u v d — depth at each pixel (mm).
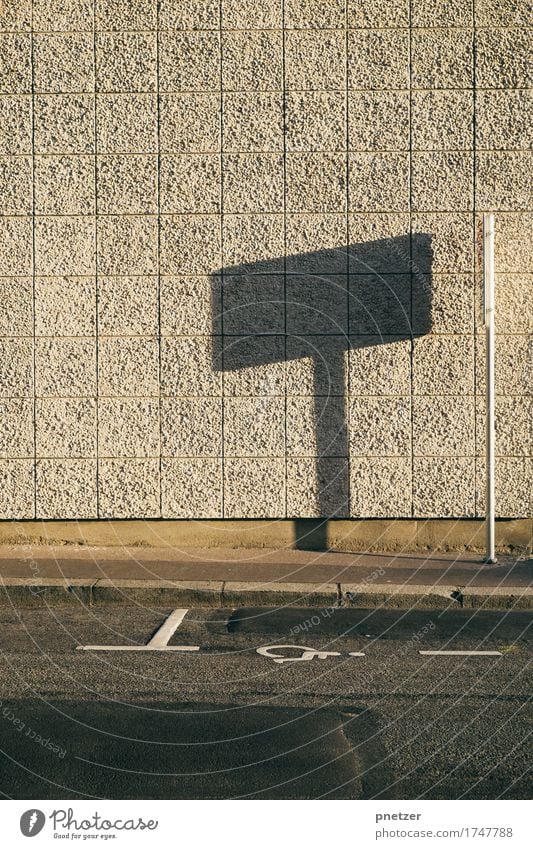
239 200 9883
